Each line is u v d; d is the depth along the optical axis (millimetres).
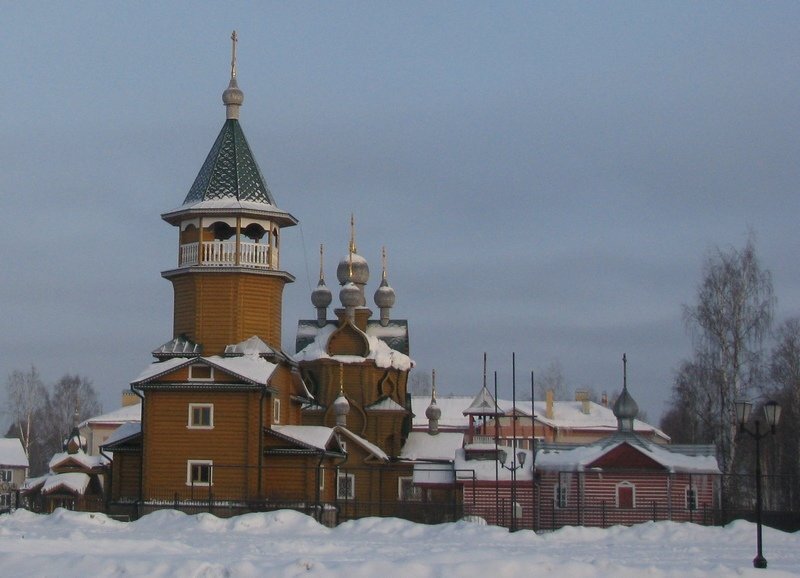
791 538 45750
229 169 64188
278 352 63281
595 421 122000
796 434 75875
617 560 35281
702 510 62938
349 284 88250
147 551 35562
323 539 42844
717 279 71125
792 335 79125
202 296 62719
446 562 29516
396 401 88750
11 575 26750
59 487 80062
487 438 84062
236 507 58844
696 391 78312
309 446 60562
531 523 66188
